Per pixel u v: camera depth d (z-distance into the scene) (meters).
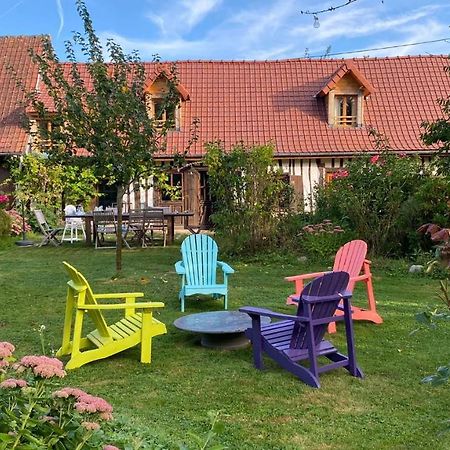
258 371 5.08
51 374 2.38
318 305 4.85
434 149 18.28
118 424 3.18
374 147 18.48
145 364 5.25
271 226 11.69
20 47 21.48
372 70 21.45
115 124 9.02
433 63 21.61
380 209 11.61
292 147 18.64
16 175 17.83
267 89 20.78
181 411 4.20
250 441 3.70
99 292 8.48
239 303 7.76
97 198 19.28
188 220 18.94
